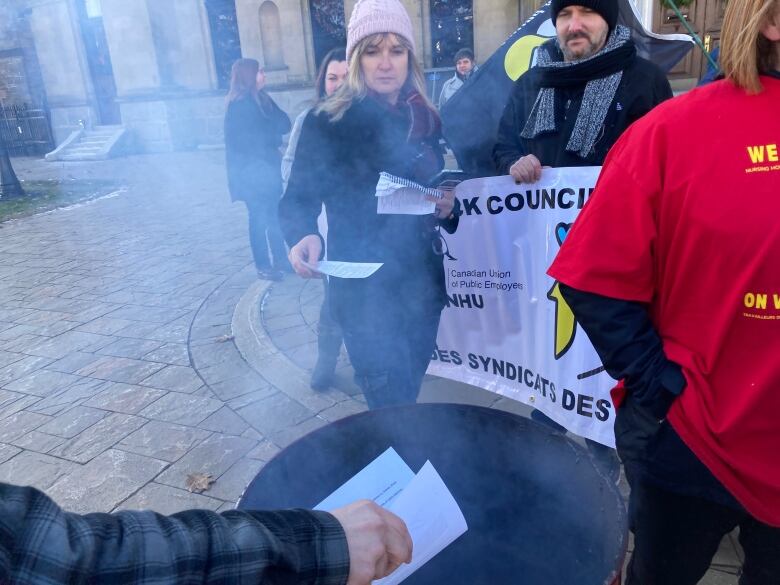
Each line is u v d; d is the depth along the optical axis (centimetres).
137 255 631
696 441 117
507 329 244
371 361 222
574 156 223
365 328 216
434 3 1302
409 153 206
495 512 155
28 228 812
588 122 217
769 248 105
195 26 1427
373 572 86
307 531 82
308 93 1453
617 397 136
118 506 253
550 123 227
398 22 194
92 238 722
